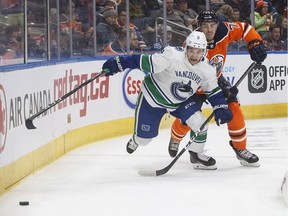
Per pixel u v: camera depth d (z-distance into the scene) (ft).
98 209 19.51
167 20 40.06
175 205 19.88
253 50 25.64
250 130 37.63
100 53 36.35
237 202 20.11
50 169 25.91
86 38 34.81
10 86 22.36
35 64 25.29
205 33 24.44
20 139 23.43
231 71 41.86
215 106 24.03
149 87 24.23
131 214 18.89
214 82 23.88
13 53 24.34
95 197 21.04
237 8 42.98
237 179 23.58
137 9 38.68
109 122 34.94
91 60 33.17
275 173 24.62
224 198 20.65
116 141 33.63
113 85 35.22
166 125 38.70
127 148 25.91
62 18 31.22
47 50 28.45
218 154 29.25
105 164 27.04
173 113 24.91
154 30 39.47
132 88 36.65
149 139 25.22
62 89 29.22
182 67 23.27
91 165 26.81
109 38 36.96
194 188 22.16
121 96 35.83
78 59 31.63
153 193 21.49
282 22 45.01
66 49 31.86
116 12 37.40
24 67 23.91
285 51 43.98
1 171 21.38
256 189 21.88
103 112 34.35
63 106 29.48
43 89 26.35
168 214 18.84
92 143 32.94
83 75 32.27
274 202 20.02
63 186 22.74
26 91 24.14
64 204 20.15
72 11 32.89
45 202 20.42
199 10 41.39
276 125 39.55
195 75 23.48
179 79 23.53
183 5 40.73
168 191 21.74
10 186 22.40
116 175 24.66
